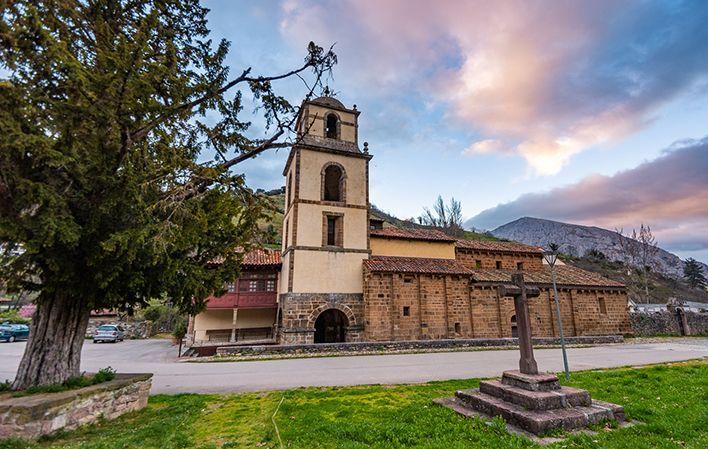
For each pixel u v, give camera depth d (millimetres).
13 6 5176
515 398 6586
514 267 30547
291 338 20328
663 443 5078
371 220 28453
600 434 5488
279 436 5836
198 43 9180
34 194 5715
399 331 21859
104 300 7715
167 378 12195
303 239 21828
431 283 23344
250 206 9320
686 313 32656
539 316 25844
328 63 9117
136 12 7984
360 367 13867
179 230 7273
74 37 6617
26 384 7141
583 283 27781
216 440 5812
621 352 19203
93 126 6316
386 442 5242
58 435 6047
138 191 7074
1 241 6141
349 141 24734
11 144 4961
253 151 9281
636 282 57188
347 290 22078
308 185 22781
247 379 11781
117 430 6500
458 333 23172
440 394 8680
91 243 6898
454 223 65625
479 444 5086
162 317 38969
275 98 9023
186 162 7691
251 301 24156
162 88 7547
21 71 5871
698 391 8492
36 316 7625
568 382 10062
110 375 7977
